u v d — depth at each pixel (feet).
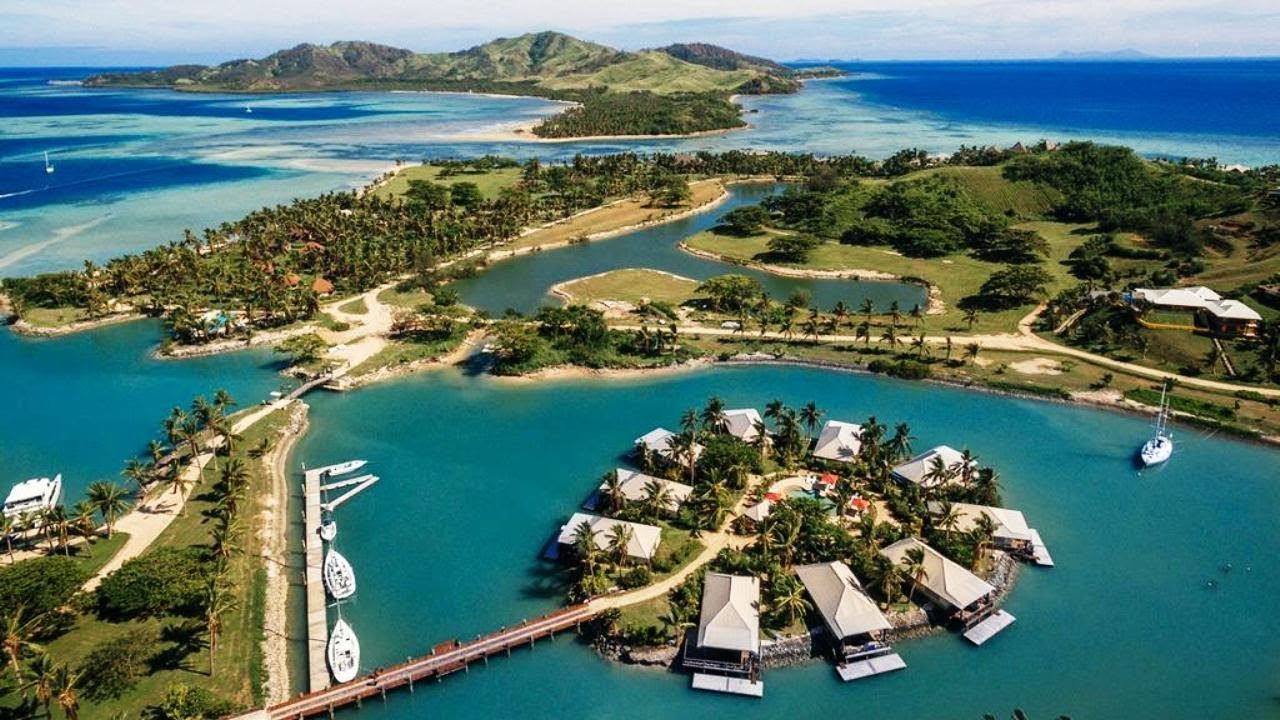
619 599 305.12
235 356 565.94
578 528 335.47
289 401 487.61
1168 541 347.77
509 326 549.13
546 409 481.46
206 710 248.93
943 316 622.54
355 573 333.62
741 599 288.10
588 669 281.74
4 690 251.19
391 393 508.53
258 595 312.29
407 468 417.28
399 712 266.98
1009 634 293.23
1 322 636.07
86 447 444.96
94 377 533.96
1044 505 374.43
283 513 376.27
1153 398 468.34
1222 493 383.65
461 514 375.66
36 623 270.46
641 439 414.21
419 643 295.28
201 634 287.48
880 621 280.92
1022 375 503.61
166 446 440.86
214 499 378.53
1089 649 286.87
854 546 320.09
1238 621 301.02
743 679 271.08
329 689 268.41
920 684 271.49
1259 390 472.85
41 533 343.46
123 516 362.94
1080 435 439.63
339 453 433.89
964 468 370.53
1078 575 325.42
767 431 430.20
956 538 329.31
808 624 291.17
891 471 379.96
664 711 263.90
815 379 513.45
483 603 315.99
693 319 618.03
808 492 373.40
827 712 261.44
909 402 479.82
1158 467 406.82
